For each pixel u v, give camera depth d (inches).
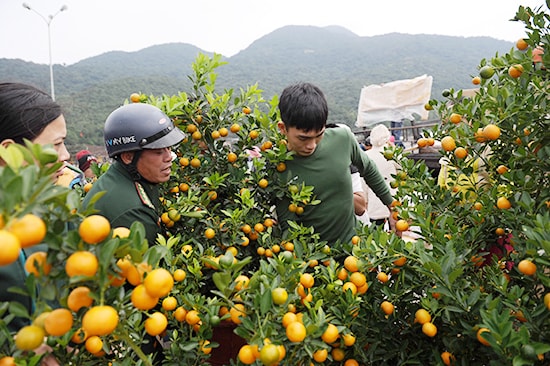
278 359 38.0
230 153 92.1
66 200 33.2
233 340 72.5
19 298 46.6
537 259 41.0
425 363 55.5
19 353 36.8
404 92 555.2
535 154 56.8
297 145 81.8
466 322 48.3
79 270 31.0
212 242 83.4
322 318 45.1
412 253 53.3
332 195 87.6
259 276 47.2
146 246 36.1
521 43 61.0
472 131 63.6
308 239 78.4
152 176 71.0
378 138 195.8
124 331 39.0
